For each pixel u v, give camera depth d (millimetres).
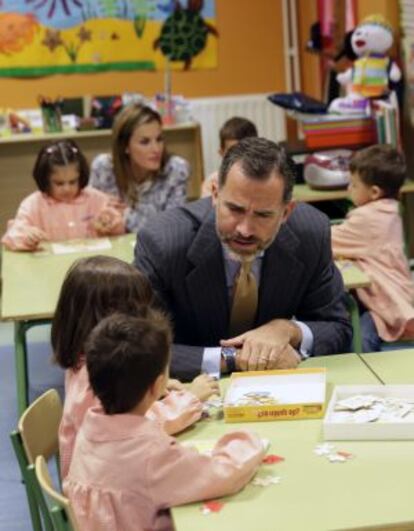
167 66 6367
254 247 2361
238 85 6871
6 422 4203
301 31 6867
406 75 5367
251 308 2689
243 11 6797
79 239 4379
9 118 5980
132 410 1979
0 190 5918
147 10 6656
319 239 2699
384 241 4051
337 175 5062
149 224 2693
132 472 1911
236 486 1895
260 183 2283
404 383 2404
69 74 6680
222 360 2541
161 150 4629
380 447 2047
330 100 5863
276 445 2098
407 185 5117
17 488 3588
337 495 1855
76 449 2045
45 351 5055
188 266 2617
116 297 2322
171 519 1855
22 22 6539
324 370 2414
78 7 6586
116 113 5988
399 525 1749
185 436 2189
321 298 2758
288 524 1763
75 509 1975
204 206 2676
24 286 3668
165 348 2002
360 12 5777
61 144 4516
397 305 3938
